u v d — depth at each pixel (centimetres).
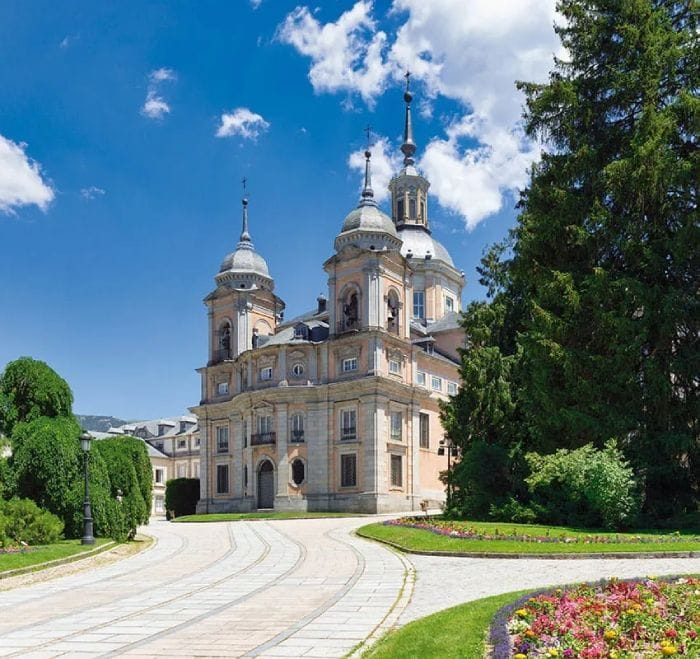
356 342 6097
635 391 2998
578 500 2889
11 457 3106
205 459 7006
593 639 952
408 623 1226
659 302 2939
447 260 9012
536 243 3369
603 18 3334
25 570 2162
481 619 1142
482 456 3556
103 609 1512
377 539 3023
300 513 5719
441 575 1867
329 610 1417
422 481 6469
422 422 6631
